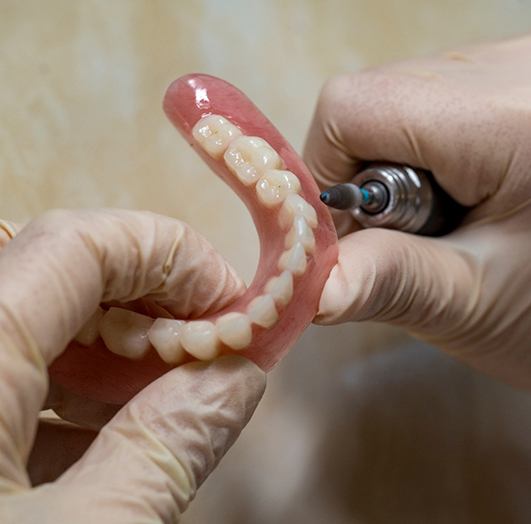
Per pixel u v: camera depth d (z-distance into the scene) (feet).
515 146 2.29
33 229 1.56
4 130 2.94
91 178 2.96
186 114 1.87
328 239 1.90
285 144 1.91
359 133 2.43
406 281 2.22
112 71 3.07
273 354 1.74
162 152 3.03
